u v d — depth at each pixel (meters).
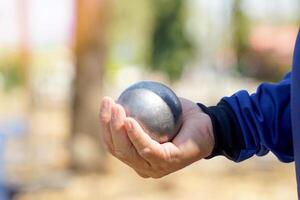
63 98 30.31
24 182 8.75
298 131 2.19
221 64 23.55
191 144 2.18
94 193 10.48
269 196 10.88
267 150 2.40
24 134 9.56
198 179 11.97
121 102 2.14
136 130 2.04
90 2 12.78
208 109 2.34
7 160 9.44
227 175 12.41
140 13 24.06
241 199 10.64
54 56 33.78
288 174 12.63
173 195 10.76
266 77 26.17
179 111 2.17
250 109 2.35
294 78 2.21
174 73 24.34
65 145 13.69
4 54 28.22
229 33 20.22
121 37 32.44
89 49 12.84
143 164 2.12
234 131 2.32
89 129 12.61
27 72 16.12
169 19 23.62
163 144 2.13
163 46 24.05
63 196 10.01
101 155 12.51
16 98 28.61
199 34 23.61
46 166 11.98
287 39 24.34
